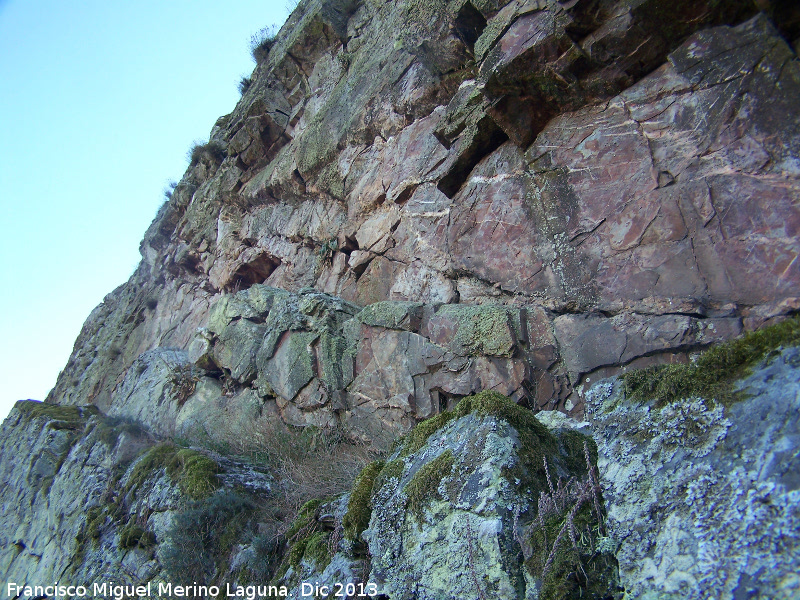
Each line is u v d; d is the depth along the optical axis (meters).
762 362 2.61
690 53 5.29
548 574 2.64
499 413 3.48
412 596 3.09
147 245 20.95
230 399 9.55
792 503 2.12
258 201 13.30
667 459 2.61
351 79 10.61
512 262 6.32
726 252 4.71
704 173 4.98
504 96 6.30
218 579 5.37
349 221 9.67
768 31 4.84
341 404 7.27
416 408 6.39
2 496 11.73
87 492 8.80
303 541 4.60
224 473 6.77
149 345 17.44
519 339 5.79
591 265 5.57
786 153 4.56
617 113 5.74
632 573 2.44
